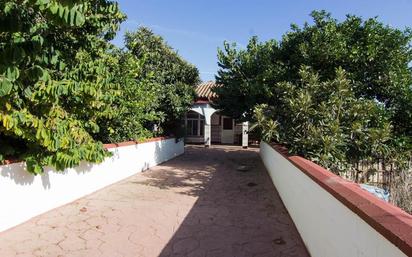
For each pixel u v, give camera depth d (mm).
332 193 3938
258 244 5711
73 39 6543
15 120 5352
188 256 5203
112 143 10695
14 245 5355
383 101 11695
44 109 6051
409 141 10555
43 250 5227
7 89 4246
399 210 2961
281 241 5855
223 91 15828
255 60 15102
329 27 11516
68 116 7059
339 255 3770
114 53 10875
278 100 12102
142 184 10508
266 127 10117
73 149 7020
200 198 8883
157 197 8820
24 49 4305
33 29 4820
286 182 7973
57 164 6691
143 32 17547
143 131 13500
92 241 5656
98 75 7031
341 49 10938
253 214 7461
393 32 11234
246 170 14031
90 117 8141
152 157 14453
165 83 17656
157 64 16562
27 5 4121
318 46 11125
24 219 6391
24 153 6375
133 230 6246
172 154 18312
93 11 6590
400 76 11180
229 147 26031
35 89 5664
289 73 12484
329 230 4172
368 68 11266
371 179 9641
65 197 7754
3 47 4055
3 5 4012
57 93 5668
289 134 9125
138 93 11406
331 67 11320
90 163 8891
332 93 9070
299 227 6160
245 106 16047
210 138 27547
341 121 8938
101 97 7133
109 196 8734
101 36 8078
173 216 7184
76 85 6141
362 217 2998
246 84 14039
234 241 5832
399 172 8859
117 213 7246
